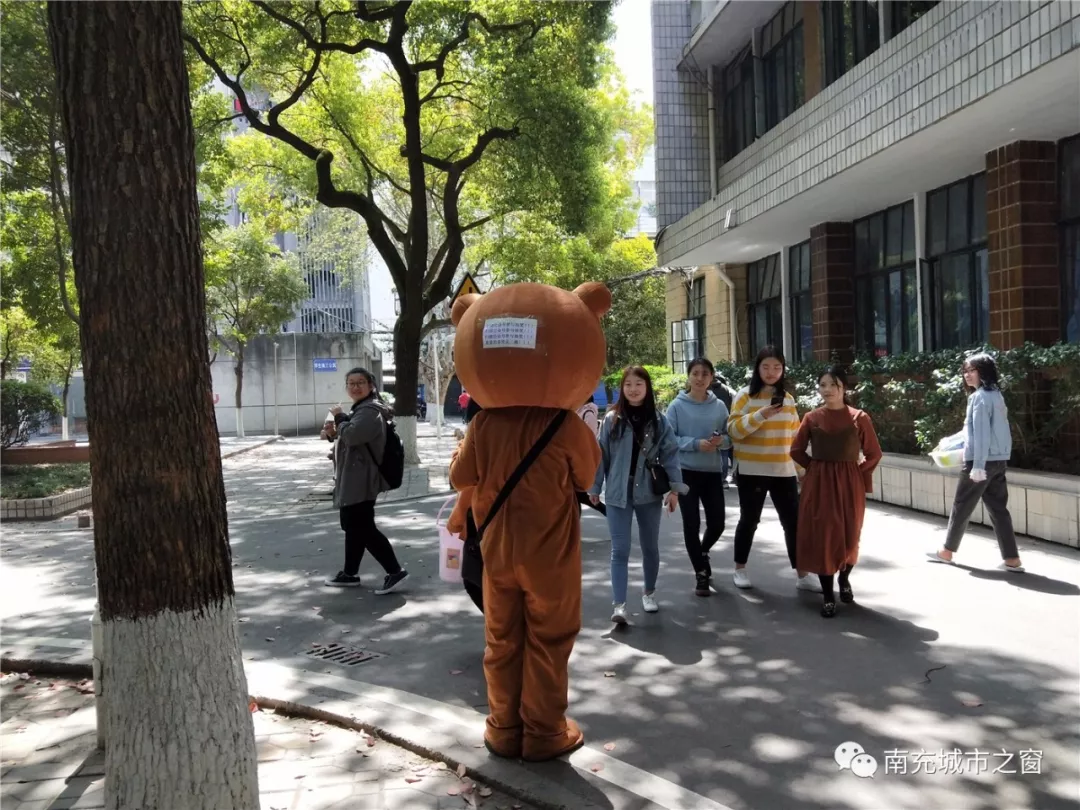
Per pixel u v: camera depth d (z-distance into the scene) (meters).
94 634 3.83
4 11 11.06
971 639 4.94
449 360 28.67
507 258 18.67
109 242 2.52
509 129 14.87
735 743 3.74
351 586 6.70
